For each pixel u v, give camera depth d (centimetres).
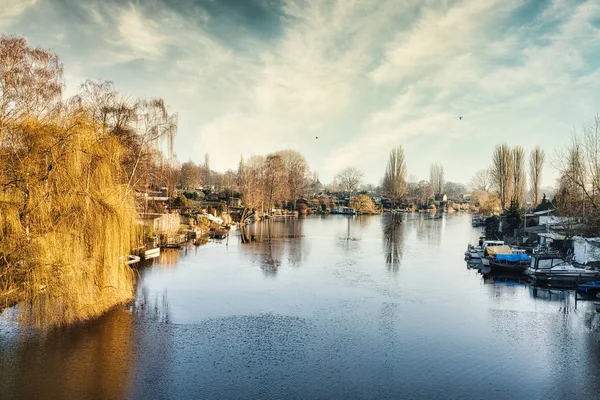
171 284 4031
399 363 2348
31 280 2394
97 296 2769
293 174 15325
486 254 5409
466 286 4166
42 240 2414
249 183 11925
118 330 2739
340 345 2591
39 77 3838
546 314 3259
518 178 10575
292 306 3378
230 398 1958
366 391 2041
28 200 2438
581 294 3881
